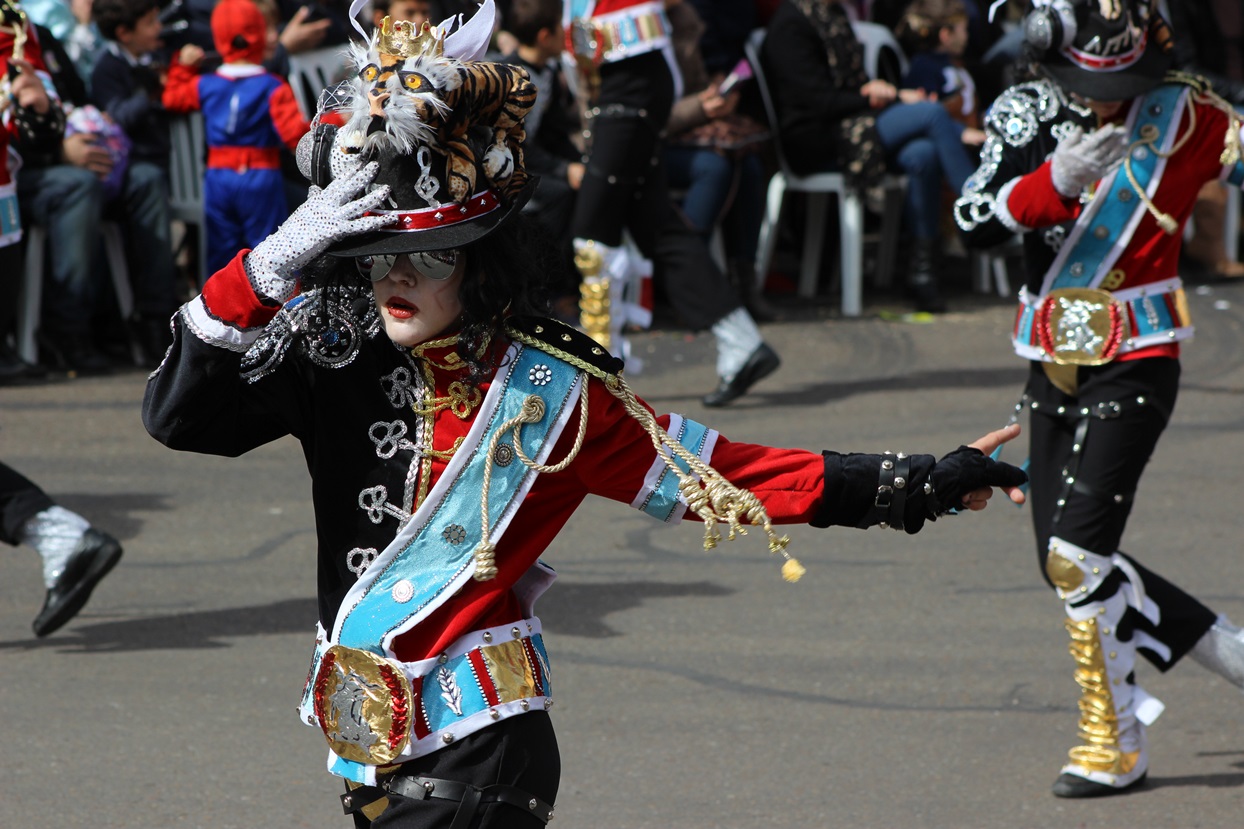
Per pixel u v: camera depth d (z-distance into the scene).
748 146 36.12
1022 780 15.00
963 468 8.66
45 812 14.03
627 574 21.14
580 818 14.05
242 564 21.30
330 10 36.22
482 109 8.26
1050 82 14.38
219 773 14.96
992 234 14.41
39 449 26.41
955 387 31.09
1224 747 15.77
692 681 17.38
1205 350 34.53
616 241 28.64
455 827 8.55
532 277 8.55
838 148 36.84
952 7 38.34
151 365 31.89
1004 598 20.09
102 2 31.72
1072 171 13.70
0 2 19.38
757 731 16.06
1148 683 17.56
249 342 8.16
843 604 19.91
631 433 8.72
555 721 16.27
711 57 36.88
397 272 8.24
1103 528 14.55
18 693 16.80
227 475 25.59
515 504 8.57
